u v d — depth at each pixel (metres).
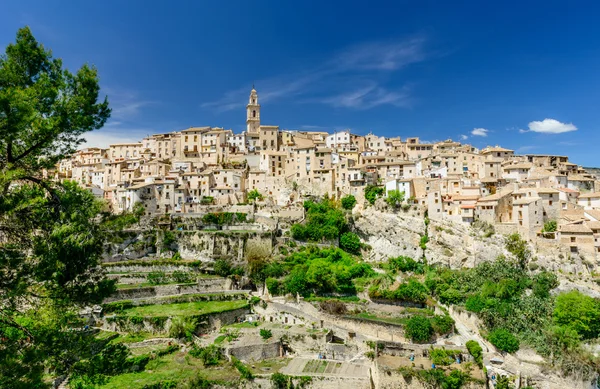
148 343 69.19
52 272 25.05
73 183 33.75
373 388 61.25
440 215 107.25
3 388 21.41
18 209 25.66
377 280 93.69
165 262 98.88
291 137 183.62
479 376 60.75
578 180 113.75
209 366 63.31
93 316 74.44
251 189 148.25
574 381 63.09
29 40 33.19
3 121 24.55
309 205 126.88
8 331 27.59
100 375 29.53
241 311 82.50
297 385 60.84
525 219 93.38
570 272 84.69
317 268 90.62
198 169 154.12
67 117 32.47
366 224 119.00
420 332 70.56
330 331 74.50
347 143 178.75
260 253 104.88
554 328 69.06
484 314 74.56
